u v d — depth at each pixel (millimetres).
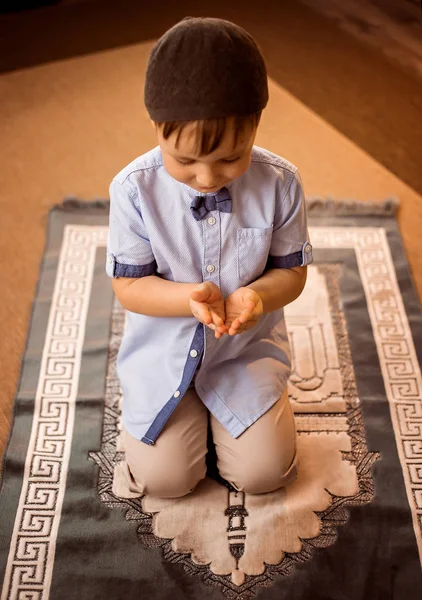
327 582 994
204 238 932
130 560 1021
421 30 2244
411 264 1496
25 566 1010
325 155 1768
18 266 1488
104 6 2373
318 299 1412
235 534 1047
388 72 2057
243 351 1077
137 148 1801
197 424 1064
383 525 1057
